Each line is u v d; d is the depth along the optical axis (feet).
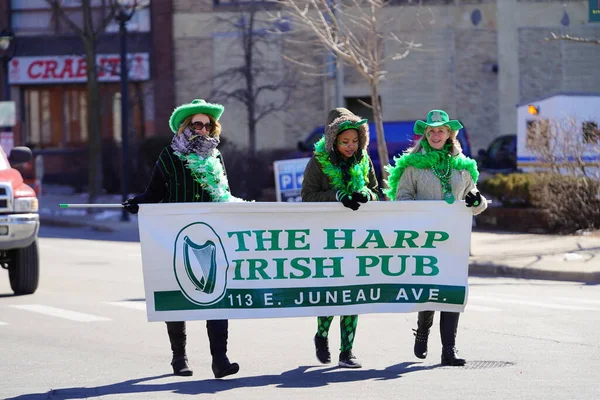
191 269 38.70
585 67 185.68
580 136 107.24
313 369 41.11
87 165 183.62
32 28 193.16
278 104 186.60
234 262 39.06
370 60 101.45
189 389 37.04
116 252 103.76
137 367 42.14
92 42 158.92
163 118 189.37
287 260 39.50
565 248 93.15
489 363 42.06
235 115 187.93
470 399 34.76
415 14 180.86
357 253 39.99
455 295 40.68
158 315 38.68
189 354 45.34
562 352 44.68
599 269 78.69
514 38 184.24
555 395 35.37
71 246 110.93
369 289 40.22
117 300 65.72
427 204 40.29
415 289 40.50
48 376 40.19
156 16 188.55
